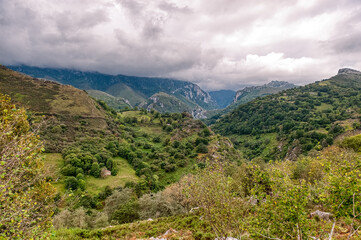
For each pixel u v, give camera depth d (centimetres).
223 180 1031
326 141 8744
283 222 809
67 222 2728
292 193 778
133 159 7006
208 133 10462
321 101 16675
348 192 716
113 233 1991
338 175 770
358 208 721
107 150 6938
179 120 12900
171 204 3222
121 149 7338
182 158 7656
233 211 973
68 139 6588
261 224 894
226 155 8244
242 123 17875
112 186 5088
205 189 1031
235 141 14625
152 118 14125
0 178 662
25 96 7969
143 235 1897
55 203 1037
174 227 1995
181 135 10431
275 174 882
